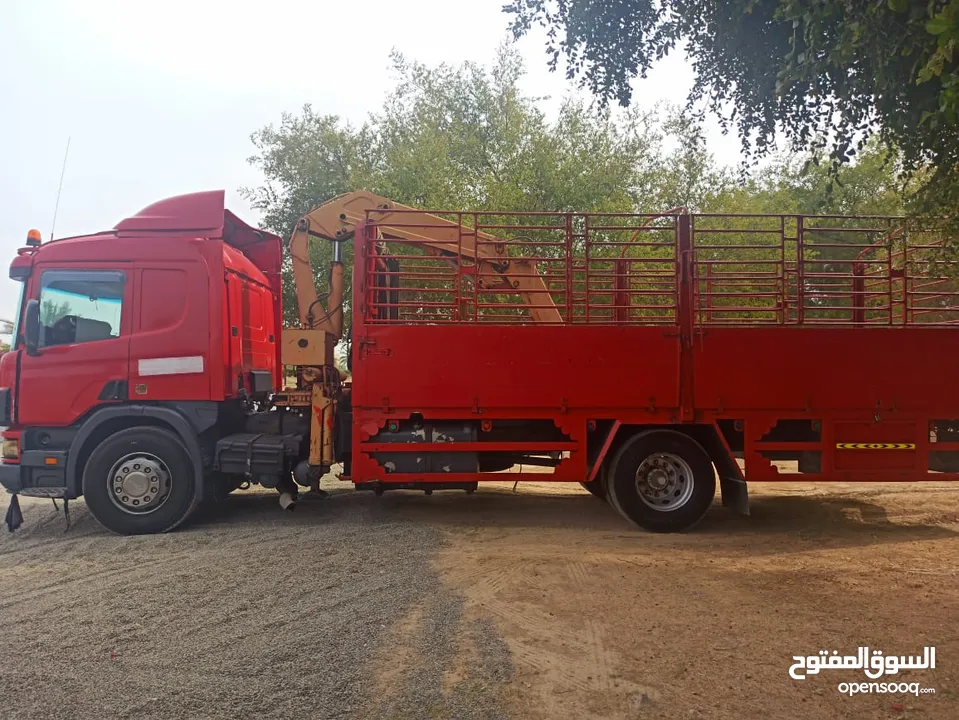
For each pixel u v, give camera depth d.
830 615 4.33
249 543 6.06
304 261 7.52
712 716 3.15
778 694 3.35
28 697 3.31
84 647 3.87
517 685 3.42
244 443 6.78
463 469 6.80
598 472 7.15
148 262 6.74
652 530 6.74
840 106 5.62
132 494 6.49
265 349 8.13
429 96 18.23
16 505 6.71
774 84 5.93
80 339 6.66
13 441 6.60
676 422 6.76
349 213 7.57
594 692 3.36
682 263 6.83
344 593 4.71
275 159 20.20
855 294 6.99
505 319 7.33
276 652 3.76
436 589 4.78
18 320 6.78
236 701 3.26
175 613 4.37
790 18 4.60
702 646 3.87
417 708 3.21
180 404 6.70
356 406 6.68
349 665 3.61
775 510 7.89
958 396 6.81
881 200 12.71
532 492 8.91
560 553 5.79
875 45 4.36
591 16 6.40
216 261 6.79
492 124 17.53
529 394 6.70
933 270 7.01
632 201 15.88
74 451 6.52
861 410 6.79
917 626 4.14
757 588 4.86
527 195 15.23
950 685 3.42
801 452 6.81
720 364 6.75
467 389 6.68
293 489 7.33
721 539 6.47
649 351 6.74
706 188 15.77
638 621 4.23
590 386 6.71
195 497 6.58
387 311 7.09
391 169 16.92
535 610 4.40
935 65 3.43
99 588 4.89
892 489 9.23
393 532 6.41
